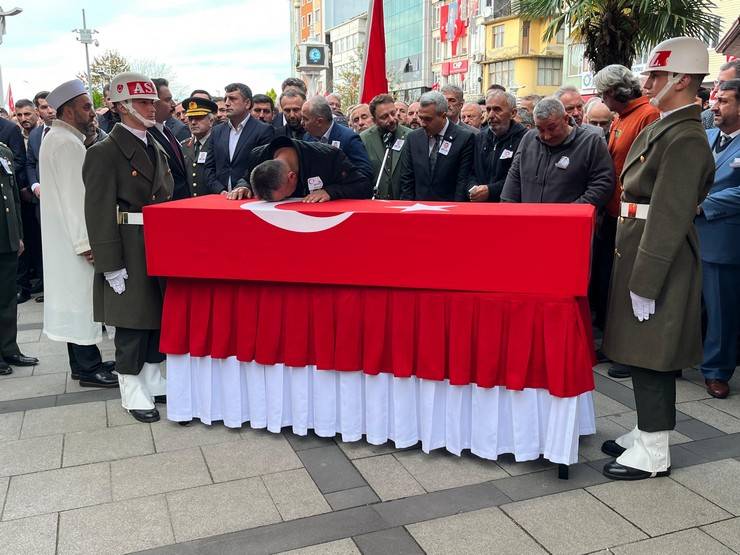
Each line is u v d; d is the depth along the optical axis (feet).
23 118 23.94
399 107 23.20
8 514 8.82
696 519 8.63
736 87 12.23
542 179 13.76
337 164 11.51
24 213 22.33
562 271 9.07
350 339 10.33
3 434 11.32
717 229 12.52
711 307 12.79
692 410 12.26
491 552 7.96
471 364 9.90
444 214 9.38
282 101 17.17
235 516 8.76
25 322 19.20
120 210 11.36
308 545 8.11
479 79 140.67
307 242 10.01
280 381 10.93
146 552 7.99
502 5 132.16
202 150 17.35
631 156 9.67
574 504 9.01
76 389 13.53
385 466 10.16
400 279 9.76
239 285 10.77
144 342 11.91
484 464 10.22
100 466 10.15
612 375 13.96
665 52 9.02
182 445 10.89
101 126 22.35
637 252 9.31
